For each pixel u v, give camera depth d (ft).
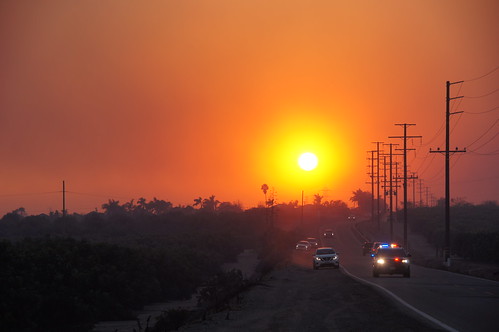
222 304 130.62
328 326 80.89
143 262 290.56
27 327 176.96
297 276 217.77
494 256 312.09
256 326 85.05
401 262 190.29
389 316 88.99
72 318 196.95
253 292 150.71
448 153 293.23
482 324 79.66
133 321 215.51
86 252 269.23
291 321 88.17
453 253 400.06
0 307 176.35
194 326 91.86
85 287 230.89
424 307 100.83
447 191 291.58
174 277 313.53
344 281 171.32
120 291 245.24
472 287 147.02
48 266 223.92
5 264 209.67
